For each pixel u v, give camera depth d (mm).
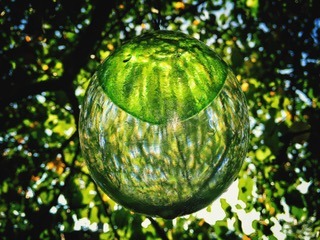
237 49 4180
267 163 4219
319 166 4184
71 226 4367
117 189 1387
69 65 3885
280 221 4211
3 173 4371
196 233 4504
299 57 4285
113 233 4324
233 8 4723
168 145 1297
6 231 4152
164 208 1388
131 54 1353
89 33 3703
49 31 3336
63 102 4488
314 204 4180
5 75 3932
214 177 1351
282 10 4254
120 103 1308
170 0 4461
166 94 1307
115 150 1322
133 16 4508
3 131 4562
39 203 4547
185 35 1428
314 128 3973
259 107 4609
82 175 4691
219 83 1349
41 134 4820
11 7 3119
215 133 1321
